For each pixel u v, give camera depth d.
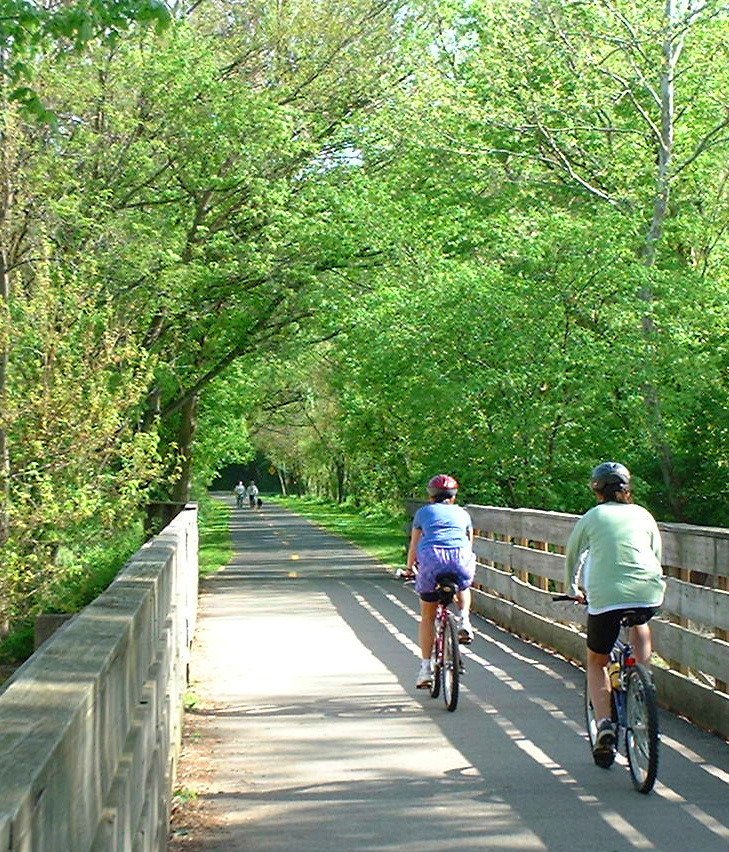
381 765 9.34
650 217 30.30
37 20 13.36
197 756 9.71
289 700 12.03
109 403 20.02
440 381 24.67
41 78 20.59
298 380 43.75
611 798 8.33
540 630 15.80
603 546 8.77
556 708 11.53
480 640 16.52
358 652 15.28
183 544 12.18
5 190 20.61
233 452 53.84
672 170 28.73
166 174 29.38
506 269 26.44
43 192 21.31
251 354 34.84
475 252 29.38
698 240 29.78
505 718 11.07
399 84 33.09
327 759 9.57
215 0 32.12
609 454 25.59
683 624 11.06
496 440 24.84
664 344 25.27
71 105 22.58
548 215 26.58
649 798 8.30
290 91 31.95
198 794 8.54
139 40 25.58
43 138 21.39
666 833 7.53
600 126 31.64
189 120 27.56
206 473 50.16
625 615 8.68
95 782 3.60
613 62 30.25
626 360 24.64
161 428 33.91
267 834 7.58
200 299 31.20
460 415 25.42
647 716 8.27
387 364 25.50
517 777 8.95
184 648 11.98
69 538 20.11
